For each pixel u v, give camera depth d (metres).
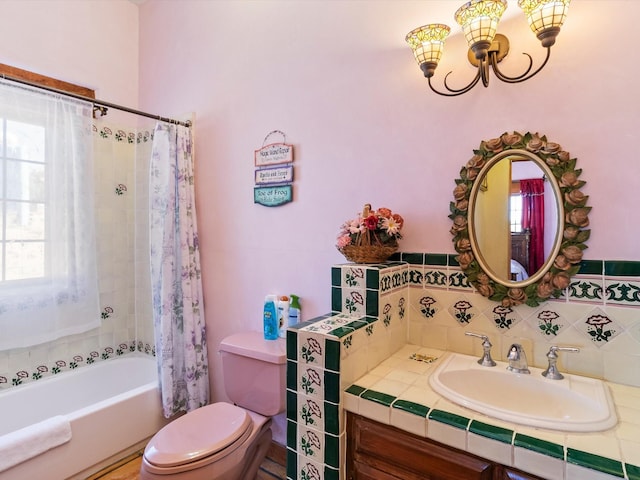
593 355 1.17
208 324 2.19
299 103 1.80
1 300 1.90
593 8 1.15
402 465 1.01
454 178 1.40
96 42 2.41
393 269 1.38
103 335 2.43
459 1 1.38
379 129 1.57
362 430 1.08
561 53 1.20
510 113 1.28
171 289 2.06
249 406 1.70
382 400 1.03
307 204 1.78
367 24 1.60
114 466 1.81
